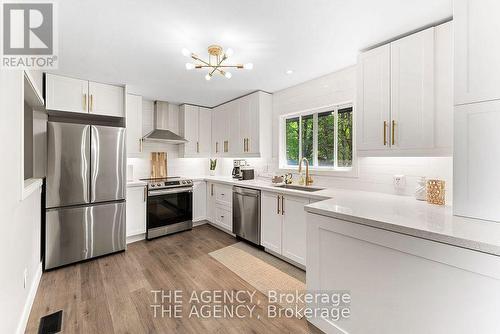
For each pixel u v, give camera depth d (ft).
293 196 7.99
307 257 5.26
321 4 4.79
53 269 8.08
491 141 3.81
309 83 9.52
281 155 11.16
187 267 8.17
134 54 7.06
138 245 10.27
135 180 11.69
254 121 11.13
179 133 13.89
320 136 9.78
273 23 5.48
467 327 3.12
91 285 7.00
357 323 4.36
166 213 11.46
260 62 7.69
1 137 3.81
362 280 4.28
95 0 4.60
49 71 8.38
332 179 8.80
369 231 4.12
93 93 9.53
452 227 3.57
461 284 3.16
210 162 15.34
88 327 5.22
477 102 3.93
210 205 13.02
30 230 6.21
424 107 5.45
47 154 8.06
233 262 8.55
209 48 6.58
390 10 4.98
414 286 3.61
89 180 8.89
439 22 5.37
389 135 6.06
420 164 6.43
